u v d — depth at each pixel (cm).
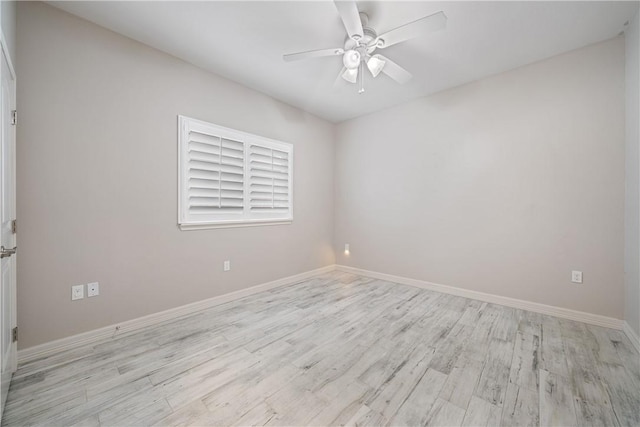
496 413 138
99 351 197
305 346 205
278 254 362
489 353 194
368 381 163
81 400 147
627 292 221
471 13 200
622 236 229
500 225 292
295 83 312
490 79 296
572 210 251
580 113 246
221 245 297
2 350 136
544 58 262
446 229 333
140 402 146
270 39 232
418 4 191
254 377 167
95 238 212
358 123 422
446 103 329
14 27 173
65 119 198
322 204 431
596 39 233
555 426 130
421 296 321
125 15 203
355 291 341
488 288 301
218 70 283
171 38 231
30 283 185
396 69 229
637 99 204
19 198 180
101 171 215
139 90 235
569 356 190
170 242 256
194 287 274
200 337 219
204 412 139
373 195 406
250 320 253
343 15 174
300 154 392
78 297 204
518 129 279
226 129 298
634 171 209
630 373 170
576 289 250
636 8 196
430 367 178
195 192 274
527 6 193
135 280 233
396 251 381
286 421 133
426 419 134
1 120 132
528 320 251
